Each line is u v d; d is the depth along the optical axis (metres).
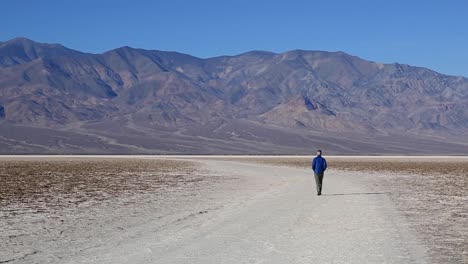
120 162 102.56
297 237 16.22
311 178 50.00
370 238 16.11
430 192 33.62
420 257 13.49
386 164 98.12
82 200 28.45
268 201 27.50
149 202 27.44
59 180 45.78
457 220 20.23
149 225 19.14
